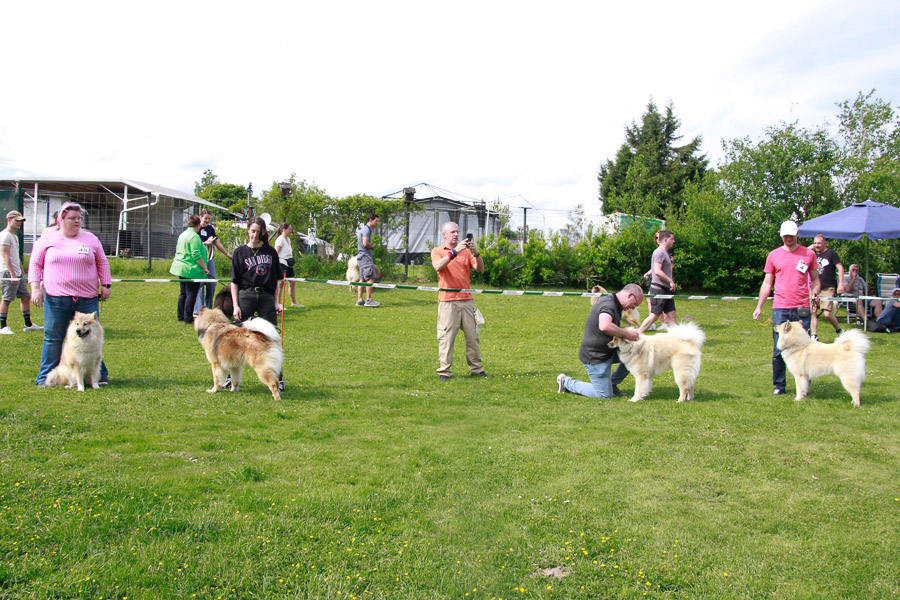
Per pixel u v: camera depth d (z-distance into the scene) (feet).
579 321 39.42
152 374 21.29
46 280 18.72
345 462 12.98
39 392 17.75
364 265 42.37
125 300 39.75
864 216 37.65
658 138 140.15
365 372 23.26
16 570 8.15
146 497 10.52
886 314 36.78
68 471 11.55
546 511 10.83
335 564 8.86
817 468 13.02
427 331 33.55
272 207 61.72
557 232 65.57
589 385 20.02
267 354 18.39
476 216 80.84
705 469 12.89
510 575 8.83
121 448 13.06
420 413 17.46
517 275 62.95
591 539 9.82
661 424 16.49
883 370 24.99
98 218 72.13
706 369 25.39
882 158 59.16
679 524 10.35
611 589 8.52
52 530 9.20
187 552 8.90
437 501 11.16
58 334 18.90
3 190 48.93
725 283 60.90
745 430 15.89
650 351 19.45
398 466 12.82
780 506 11.09
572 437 15.21
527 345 30.89
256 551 9.08
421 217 75.87
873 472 12.82
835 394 20.45
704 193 62.44
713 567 9.05
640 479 12.32
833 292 35.19
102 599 7.79
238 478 11.70
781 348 19.92
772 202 58.75
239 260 19.49
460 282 22.31
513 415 17.47
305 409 17.44
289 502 10.68
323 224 61.67
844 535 10.00
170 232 76.59
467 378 22.77
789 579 8.75
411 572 8.77
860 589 8.50
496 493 11.59
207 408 17.04
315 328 33.17
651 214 67.05
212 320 19.31
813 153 57.93
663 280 31.37
